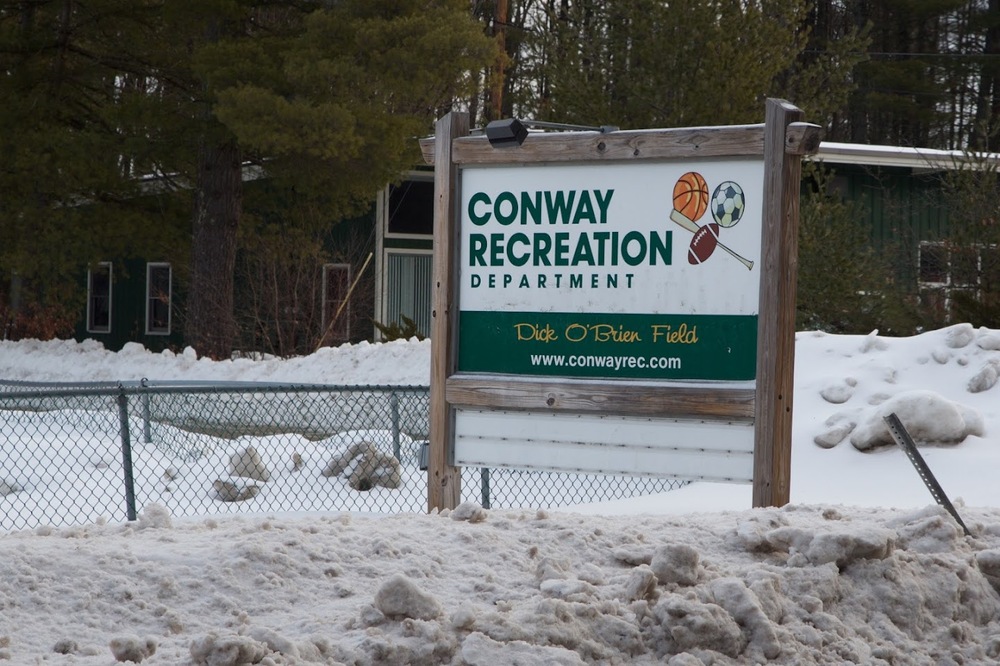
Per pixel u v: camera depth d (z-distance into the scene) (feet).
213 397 105.09
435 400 54.80
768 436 47.93
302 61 150.20
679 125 146.61
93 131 167.73
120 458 73.92
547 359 53.06
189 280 174.29
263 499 64.34
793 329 48.52
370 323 179.01
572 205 52.60
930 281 130.82
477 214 54.54
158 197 183.42
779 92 162.50
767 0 152.66
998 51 311.27
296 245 169.27
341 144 148.05
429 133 168.14
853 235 124.67
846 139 299.38
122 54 179.32
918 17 302.04
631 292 51.29
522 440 53.31
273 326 169.48
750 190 49.01
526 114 174.40
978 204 121.60
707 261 49.83
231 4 155.12
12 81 174.50
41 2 177.58
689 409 49.47
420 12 155.94
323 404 103.86
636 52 151.84
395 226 184.75
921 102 294.66
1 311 196.95
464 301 54.90
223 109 146.72
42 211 170.81
